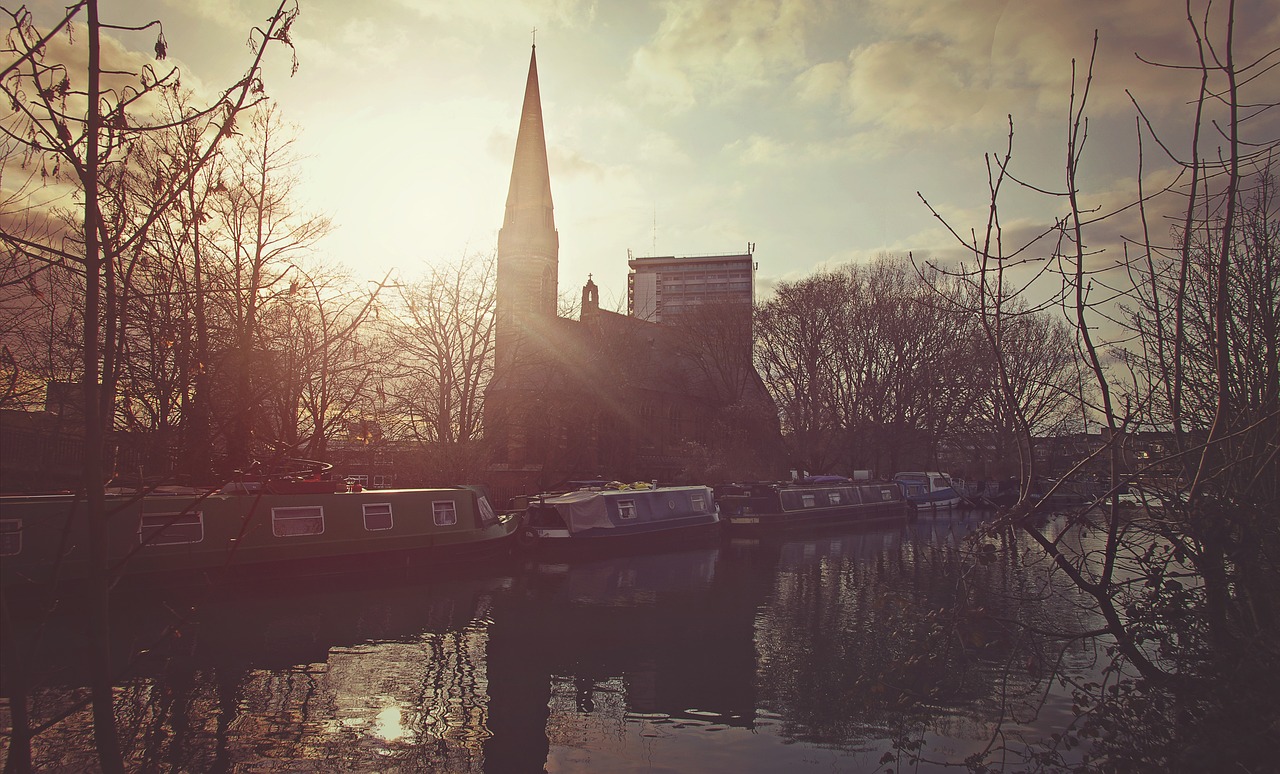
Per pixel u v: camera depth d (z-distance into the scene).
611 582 25.61
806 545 37.81
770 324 60.72
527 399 41.44
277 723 12.58
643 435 66.94
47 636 16.30
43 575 16.94
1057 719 11.67
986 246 6.25
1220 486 6.84
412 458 36.81
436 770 11.07
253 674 14.87
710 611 20.94
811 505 46.25
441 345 37.16
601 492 34.06
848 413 59.06
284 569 21.59
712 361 70.81
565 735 12.23
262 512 21.38
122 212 4.04
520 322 42.47
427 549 24.88
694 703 13.55
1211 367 7.99
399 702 13.66
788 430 62.38
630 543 33.72
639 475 59.66
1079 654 13.93
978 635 7.46
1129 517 6.68
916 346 57.12
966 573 7.34
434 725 12.65
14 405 7.21
